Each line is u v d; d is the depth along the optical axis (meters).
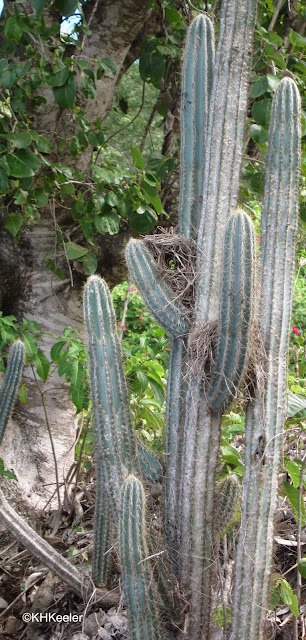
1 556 3.19
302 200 3.02
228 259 1.84
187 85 2.26
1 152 2.72
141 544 1.90
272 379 2.03
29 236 3.59
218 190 2.10
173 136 3.80
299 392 3.29
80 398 2.86
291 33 2.97
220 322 1.89
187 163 2.28
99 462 2.46
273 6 3.35
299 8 3.49
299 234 3.32
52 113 3.31
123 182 3.29
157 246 2.23
